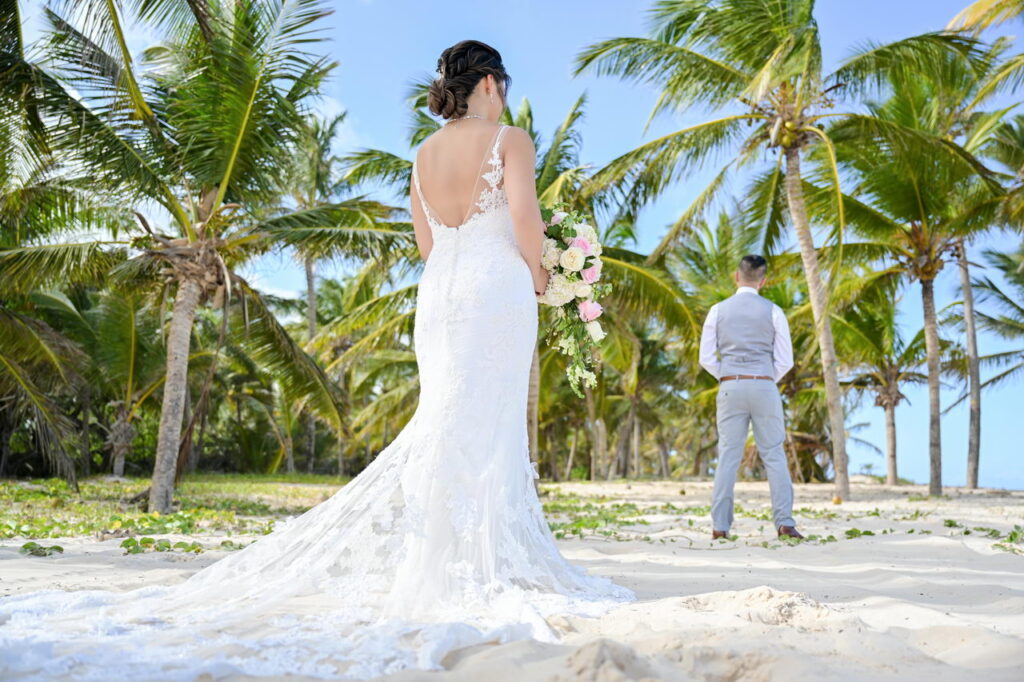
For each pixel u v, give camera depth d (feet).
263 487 56.54
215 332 76.13
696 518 23.77
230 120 28.17
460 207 8.81
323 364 62.75
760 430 16.26
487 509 7.95
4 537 16.34
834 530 18.47
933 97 46.39
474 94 9.05
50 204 33.91
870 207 48.88
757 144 41.04
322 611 6.77
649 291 44.24
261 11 27.61
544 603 7.43
